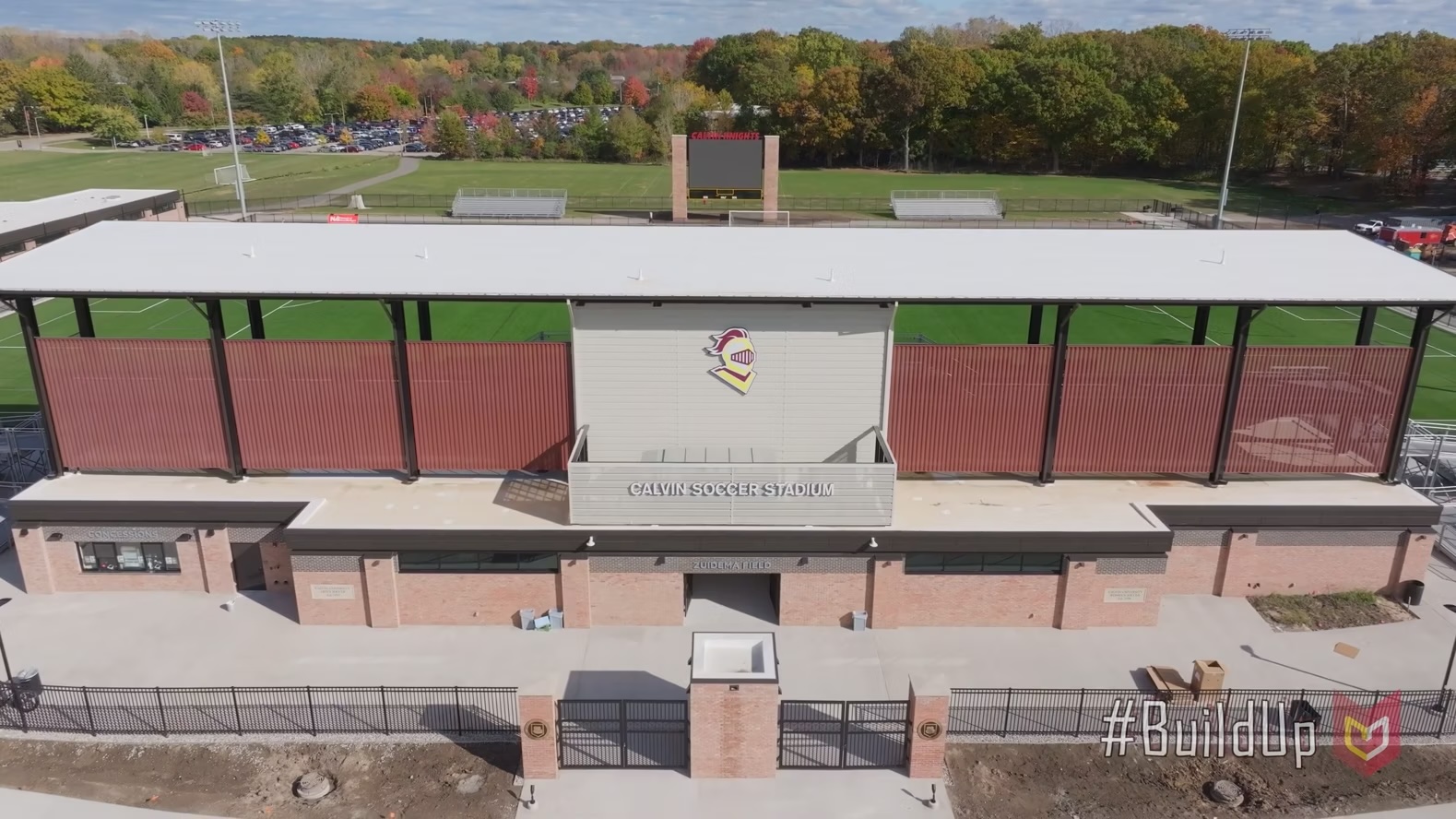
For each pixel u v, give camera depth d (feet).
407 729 69.62
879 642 80.79
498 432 87.66
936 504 85.15
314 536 78.69
